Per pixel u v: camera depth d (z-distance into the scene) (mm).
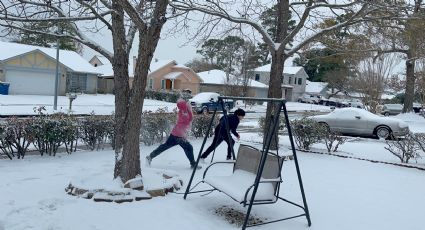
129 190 6066
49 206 5625
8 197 5969
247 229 5320
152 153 8680
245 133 18078
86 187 6137
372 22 11438
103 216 5363
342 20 11875
